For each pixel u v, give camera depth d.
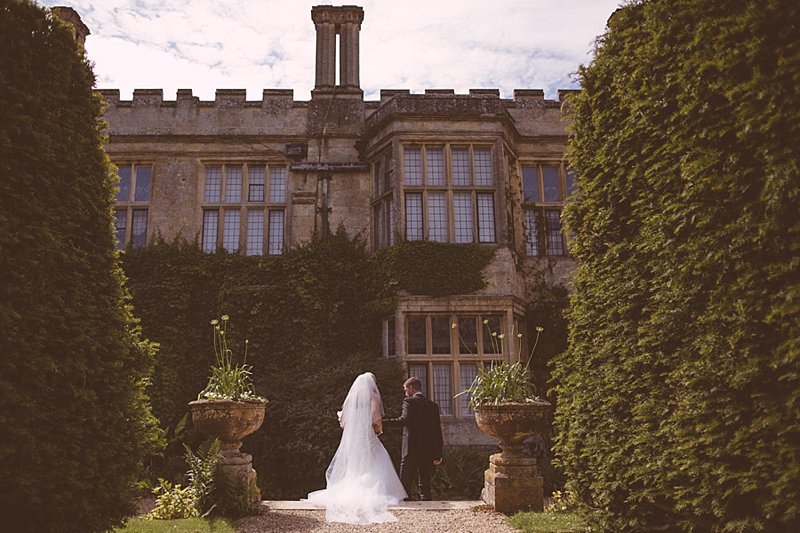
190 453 5.95
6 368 3.72
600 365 4.62
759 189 3.20
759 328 3.13
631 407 4.17
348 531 5.11
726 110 3.42
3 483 3.67
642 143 4.29
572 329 5.07
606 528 4.29
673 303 3.75
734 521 3.16
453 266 11.22
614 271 4.54
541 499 5.92
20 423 3.72
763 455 3.01
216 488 5.73
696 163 3.52
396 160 11.75
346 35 13.62
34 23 4.54
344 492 6.12
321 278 11.74
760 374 3.06
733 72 3.37
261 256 12.07
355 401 6.89
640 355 4.05
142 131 12.83
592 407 4.61
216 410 5.81
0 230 3.78
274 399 9.92
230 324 11.41
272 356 11.25
